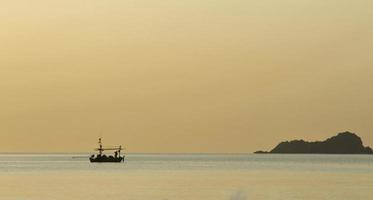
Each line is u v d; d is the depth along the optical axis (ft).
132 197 609.42
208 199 590.14
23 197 605.73
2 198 595.47
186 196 622.13
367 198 607.78
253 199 596.29
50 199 586.45
